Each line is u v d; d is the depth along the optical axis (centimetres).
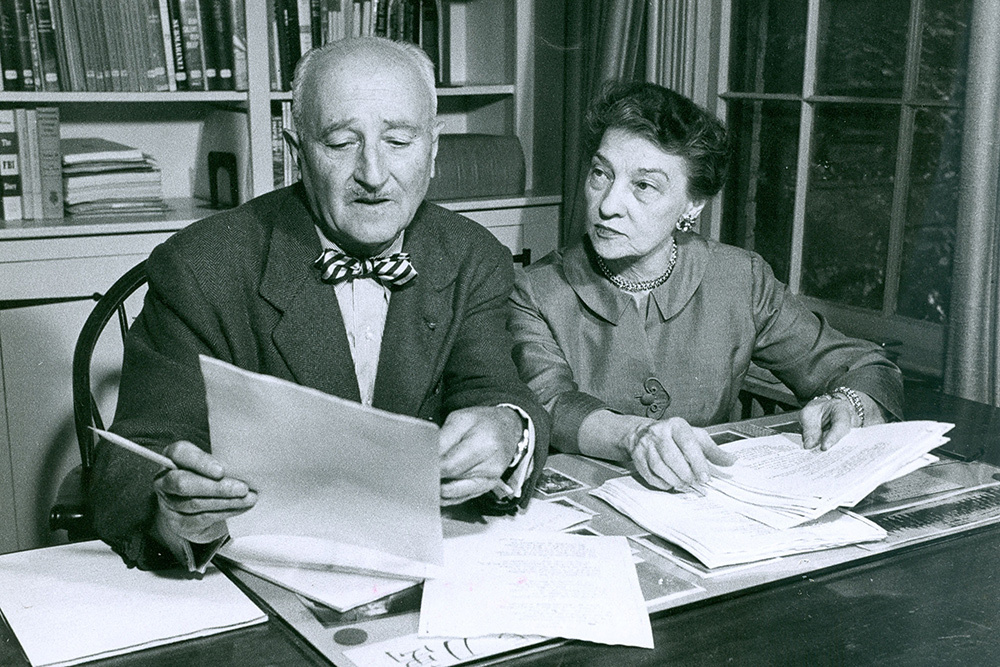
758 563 107
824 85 255
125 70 264
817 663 88
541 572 103
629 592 99
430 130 129
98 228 258
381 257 138
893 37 237
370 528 96
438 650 88
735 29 274
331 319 133
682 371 167
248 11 269
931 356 229
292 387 88
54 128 259
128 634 90
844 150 252
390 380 138
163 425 115
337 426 89
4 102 269
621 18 266
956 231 197
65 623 92
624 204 153
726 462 130
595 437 142
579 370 167
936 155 228
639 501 122
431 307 140
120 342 244
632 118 151
